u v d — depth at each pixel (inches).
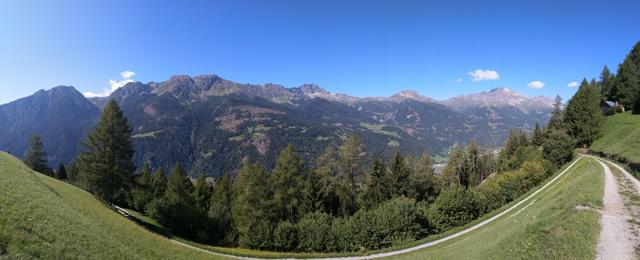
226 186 3909.9
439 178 4709.6
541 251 858.1
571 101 4165.8
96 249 880.3
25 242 681.0
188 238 2650.1
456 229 2409.0
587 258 738.8
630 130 2925.7
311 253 2256.4
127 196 3499.0
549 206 1349.7
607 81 5004.9
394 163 3673.7
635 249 756.6
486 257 1045.2
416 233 2399.1
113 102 2539.4
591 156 2839.6
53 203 1073.5
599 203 1122.7
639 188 1357.0
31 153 3860.7
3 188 917.2
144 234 1582.2
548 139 3398.1
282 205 2940.5
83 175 2509.8
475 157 4972.9
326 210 3270.2
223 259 1798.7
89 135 2492.6
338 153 3415.4
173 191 3452.3
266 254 2190.0
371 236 2354.8
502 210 2534.5
